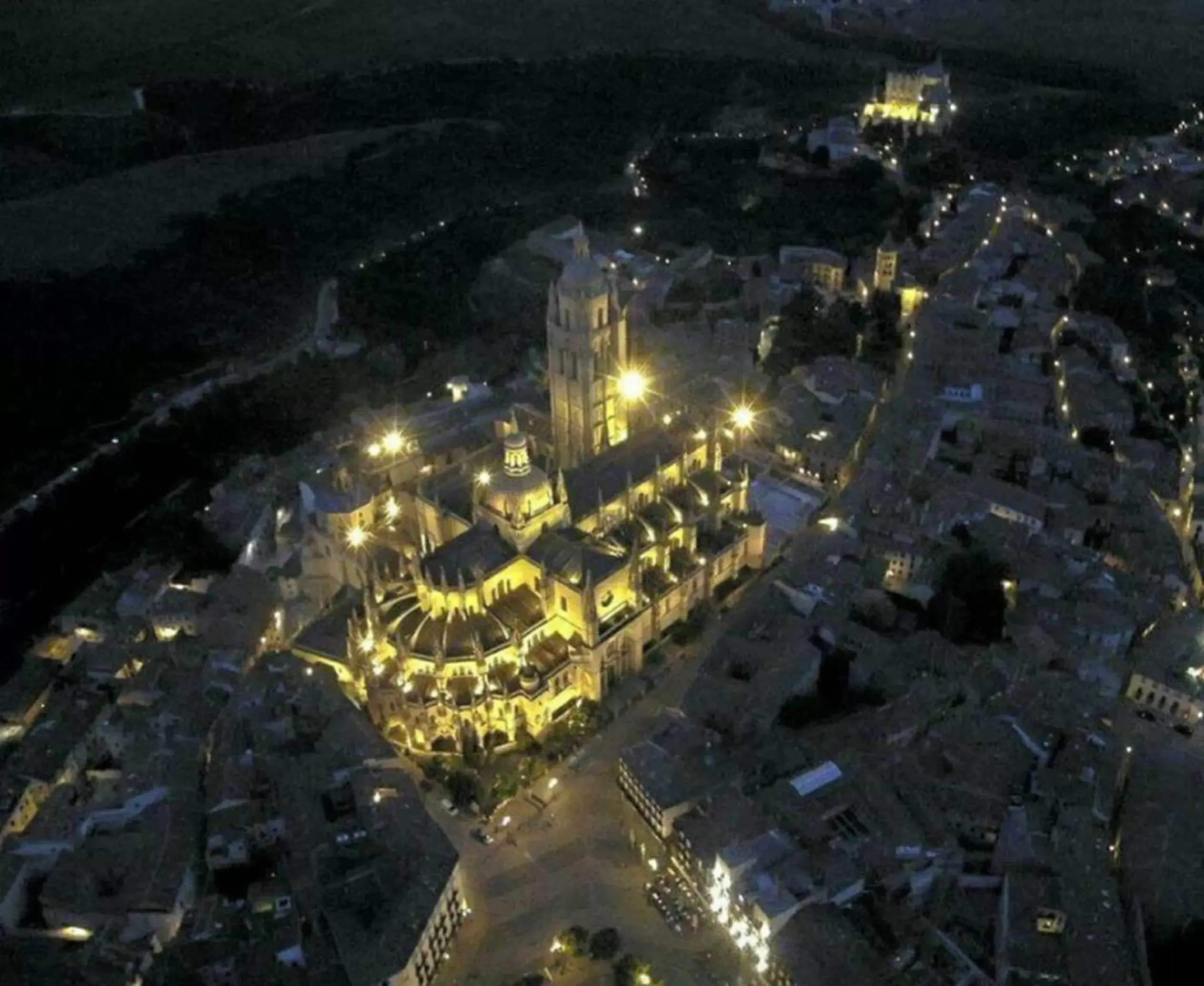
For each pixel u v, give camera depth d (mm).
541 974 163000
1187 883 169000
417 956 157125
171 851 176375
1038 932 158750
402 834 172125
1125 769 190250
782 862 163750
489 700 193000
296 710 199500
